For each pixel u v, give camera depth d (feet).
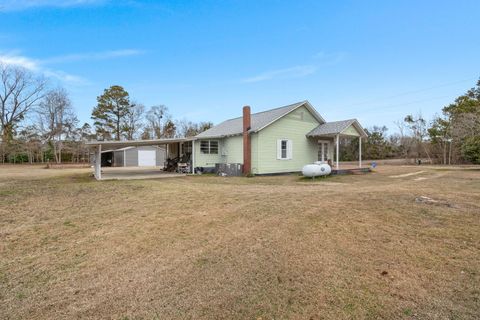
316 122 58.23
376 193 24.91
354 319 7.19
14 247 13.28
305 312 7.56
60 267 10.96
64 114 120.26
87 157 132.46
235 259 11.28
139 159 114.42
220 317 7.41
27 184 38.34
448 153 85.10
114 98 130.41
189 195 26.53
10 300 8.59
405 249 11.79
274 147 51.67
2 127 117.39
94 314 7.73
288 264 10.66
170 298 8.46
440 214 16.88
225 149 57.57
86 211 20.61
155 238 14.16
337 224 15.56
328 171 43.04
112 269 10.68
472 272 9.61
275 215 17.97
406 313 7.39
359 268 10.18
